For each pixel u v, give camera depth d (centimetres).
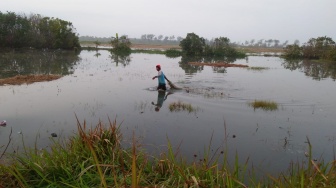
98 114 903
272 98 1270
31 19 4719
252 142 696
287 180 321
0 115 851
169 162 383
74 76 1817
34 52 3931
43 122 794
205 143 676
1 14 4119
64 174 355
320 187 271
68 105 1009
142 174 363
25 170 354
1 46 4159
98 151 397
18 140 643
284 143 694
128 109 983
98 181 341
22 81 1505
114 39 5172
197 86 1573
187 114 943
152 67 2659
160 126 798
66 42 4956
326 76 2345
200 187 315
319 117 952
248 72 2508
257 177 489
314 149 660
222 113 971
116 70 2277
